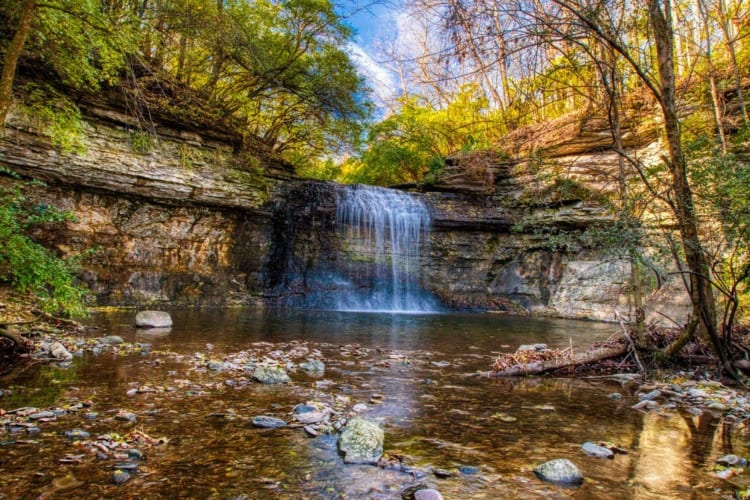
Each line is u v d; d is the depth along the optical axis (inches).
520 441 138.8
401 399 186.2
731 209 211.0
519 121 276.2
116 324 387.2
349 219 799.7
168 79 581.0
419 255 850.8
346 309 749.3
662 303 550.3
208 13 572.1
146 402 163.6
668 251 237.0
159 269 610.9
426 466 116.2
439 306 828.6
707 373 243.8
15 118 443.8
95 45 395.9
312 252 776.9
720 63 480.1
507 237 857.5
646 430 153.5
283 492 98.1
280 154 898.1
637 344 267.9
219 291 666.8
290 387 196.7
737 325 282.8
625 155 242.7
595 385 227.8
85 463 108.6
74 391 173.2
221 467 110.4
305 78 758.5
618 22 227.8
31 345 245.1
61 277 273.1
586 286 711.7
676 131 224.2
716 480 111.0
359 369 246.5
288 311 637.3
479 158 844.0
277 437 133.3
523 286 824.9
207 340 326.3
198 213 644.7
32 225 489.7
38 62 444.1
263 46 681.0
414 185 933.8
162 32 516.4
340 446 123.8
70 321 339.6
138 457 114.0
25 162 459.8
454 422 156.9
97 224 545.6
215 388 188.9
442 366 267.4
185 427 138.7
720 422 165.0
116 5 467.2
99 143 510.0
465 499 97.7
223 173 639.1
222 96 703.7
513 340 407.8
